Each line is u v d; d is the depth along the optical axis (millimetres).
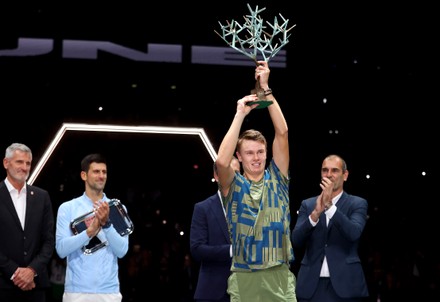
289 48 10266
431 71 10359
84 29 10234
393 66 10367
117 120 10680
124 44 10297
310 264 5637
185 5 10227
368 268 10445
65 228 5621
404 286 10164
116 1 10211
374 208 10898
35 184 10578
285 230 3975
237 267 3953
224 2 10180
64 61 10227
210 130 10766
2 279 5527
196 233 5477
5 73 10211
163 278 9914
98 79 10422
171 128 6984
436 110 10547
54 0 10133
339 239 5633
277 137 4078
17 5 10070
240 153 4074
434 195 10797
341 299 5562
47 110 10539
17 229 5625
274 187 4020
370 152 10781
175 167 11148
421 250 10695
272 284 3926
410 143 10734
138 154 11094
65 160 10719
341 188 5816
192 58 10328
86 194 5789
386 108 10617
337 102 10602
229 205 3994
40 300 5648
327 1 10039
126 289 9797
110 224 5574
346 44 10250
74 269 5539
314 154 10734
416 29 10148
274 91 10531
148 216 10812
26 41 10156
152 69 10367
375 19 10117
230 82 10500
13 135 10539
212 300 5355
